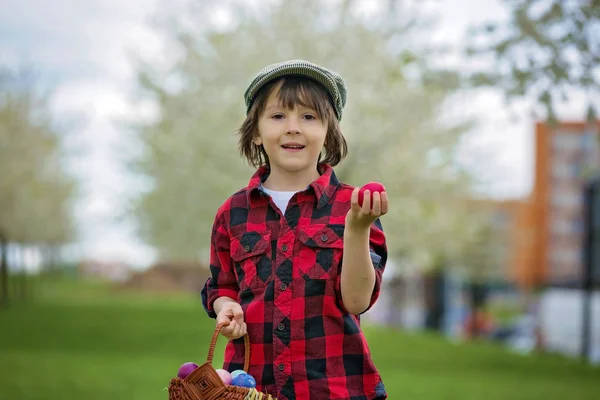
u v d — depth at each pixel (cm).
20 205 2112
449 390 820
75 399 686
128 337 1523
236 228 224
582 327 1712
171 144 1355
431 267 2378
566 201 3638
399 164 1247
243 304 218
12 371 898
